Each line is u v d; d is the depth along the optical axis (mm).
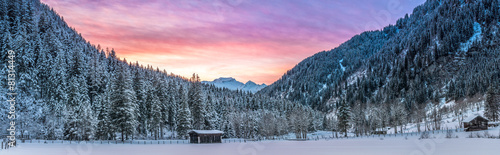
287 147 61969
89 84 120062
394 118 126688
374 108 197000
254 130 135000
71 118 84125
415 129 134500
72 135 82875
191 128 99375
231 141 95812
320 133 159375
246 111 177125
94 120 88812
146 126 103625
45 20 164125
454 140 64500
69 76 113562
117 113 79562
